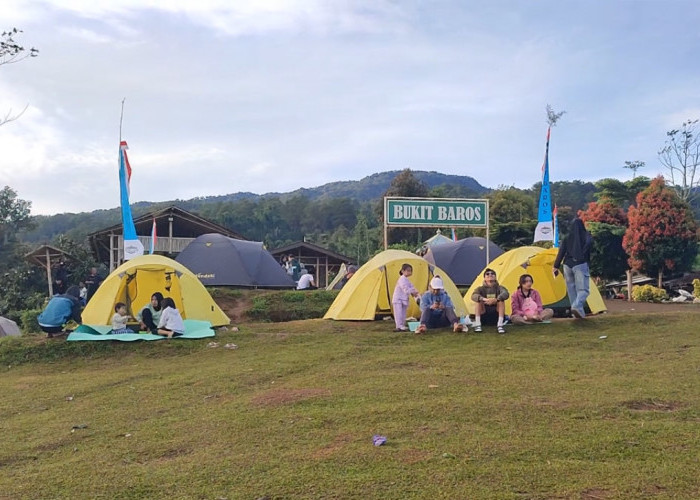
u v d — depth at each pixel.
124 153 18.83
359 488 4.35
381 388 7.29
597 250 29.38
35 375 10.22
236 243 22.17
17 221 56.16
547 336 10.65
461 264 21.77
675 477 4.36
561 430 5.46
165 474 4.88
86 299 17.59
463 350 9.84
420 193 58.75
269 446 5.42
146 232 33.16
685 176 41.97
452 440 5.27
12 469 5.43
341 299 13.95
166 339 11.75
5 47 17.08
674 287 27.09
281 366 9.19
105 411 7.29
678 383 7.11
